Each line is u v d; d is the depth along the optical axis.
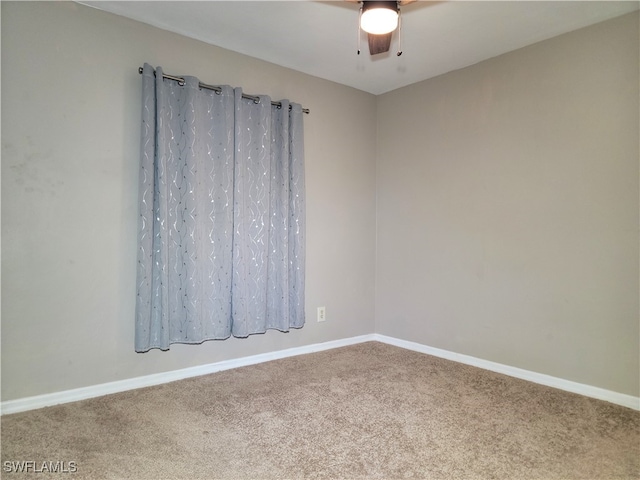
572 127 2.64
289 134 3.18
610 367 2.49
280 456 1.82
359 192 3.79
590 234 2.57
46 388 2.31
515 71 2.92
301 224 3.20
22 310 2.24
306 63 3.20
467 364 3.17
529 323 2.84
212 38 2.80
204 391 2.56
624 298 2.44
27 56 2.23
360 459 1.80
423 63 3.17
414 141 3.59
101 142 2.46
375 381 2.77
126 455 1.81
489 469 1.74
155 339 2.57
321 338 3.54
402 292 3.69
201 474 1.68
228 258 2.83
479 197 3.12
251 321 2.97
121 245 2.53
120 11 2.47
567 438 2.01
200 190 2.70
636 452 1.88
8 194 2.19
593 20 2.52
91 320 2.44
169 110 2.60
